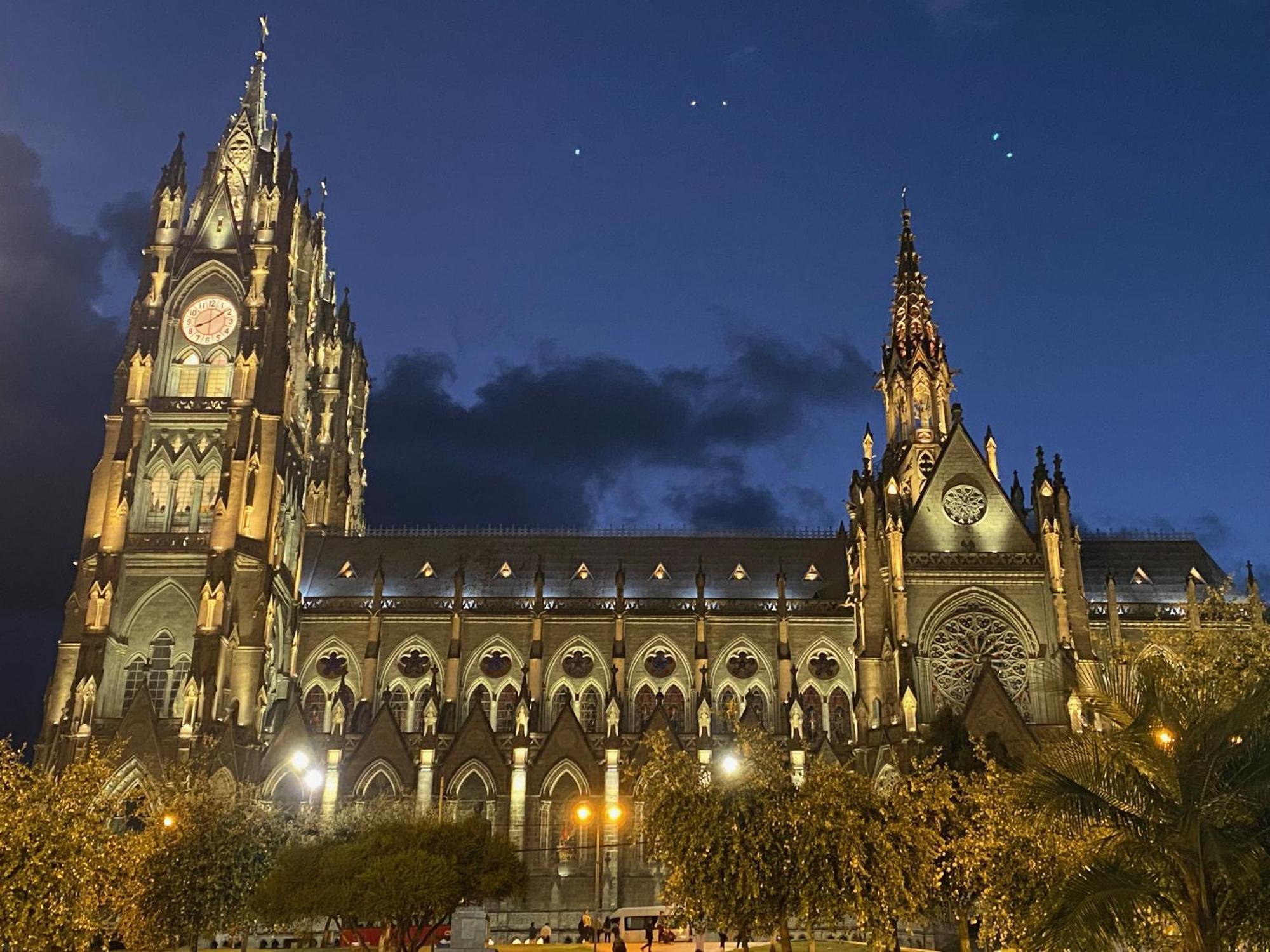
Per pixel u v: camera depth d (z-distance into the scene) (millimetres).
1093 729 39188
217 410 116062
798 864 52438
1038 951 34250
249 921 73312
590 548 129625
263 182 124062
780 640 118250
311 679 118000
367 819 85812
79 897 50062
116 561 108312
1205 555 124375
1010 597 106688
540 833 105125
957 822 57781
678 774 55875
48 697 106562
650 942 74812
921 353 131875
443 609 120375
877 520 111375
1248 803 33219
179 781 83750
